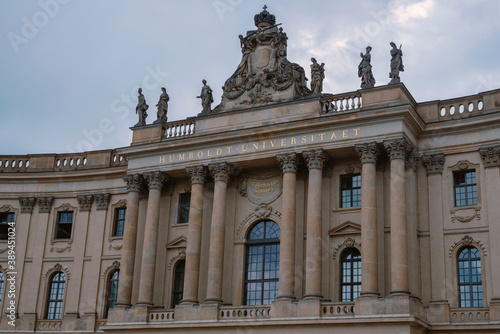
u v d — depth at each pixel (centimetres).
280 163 4497
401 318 3794
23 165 5706
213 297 4409
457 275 4150
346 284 4344
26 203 5578
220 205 4600
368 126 4288
